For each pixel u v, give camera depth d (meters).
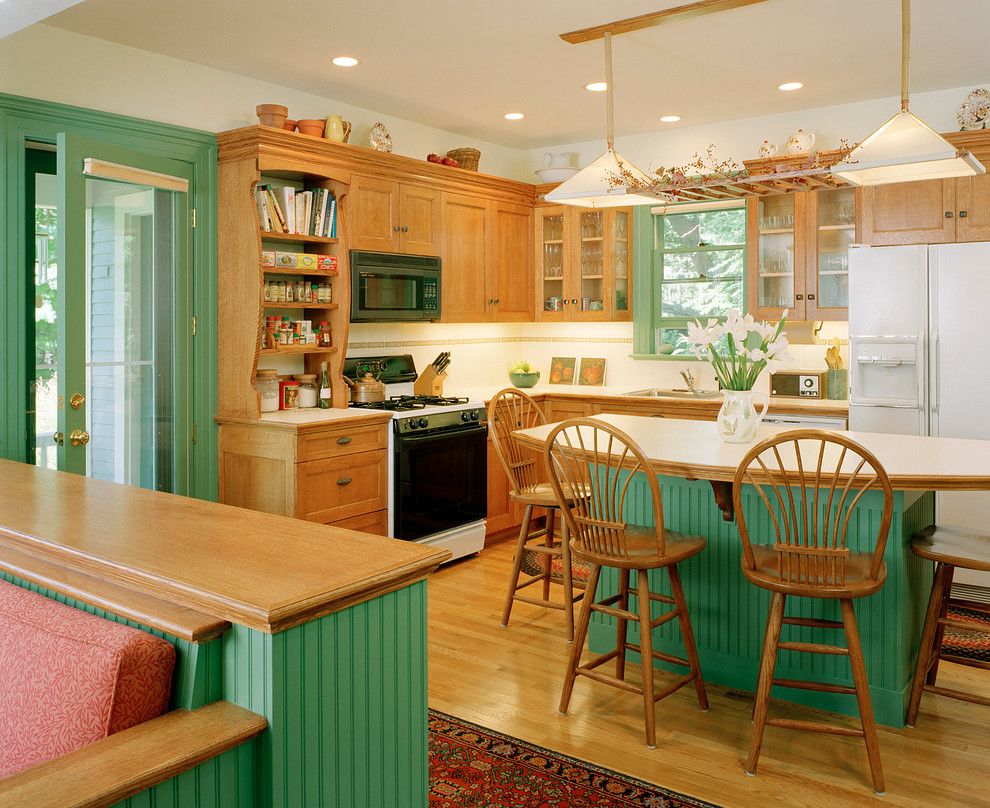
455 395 5.73
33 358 3.75
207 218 4.23
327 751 1.42
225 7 3.43
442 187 5.20
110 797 1.12
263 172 4.41
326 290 4.57
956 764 2.59
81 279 3.39
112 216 3.69
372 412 4.42
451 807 2.36
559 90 4.68
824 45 3.93
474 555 5.08
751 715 2.95
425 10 3.46
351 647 1.45
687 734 2.80
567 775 2.53
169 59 4.09
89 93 3.79
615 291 5.77
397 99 4.87
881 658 2.86
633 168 3.76
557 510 4.36
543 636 3.70
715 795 2.41
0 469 2.63
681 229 5.77
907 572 2.86
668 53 4.03
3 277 3.53
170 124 4.07
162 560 1.54
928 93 4.83
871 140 3.11
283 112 4.27
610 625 3.45
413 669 1.59
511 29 3.69
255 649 1.34
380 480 4.46
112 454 3.78
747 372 3.25
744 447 3.14
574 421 2.77
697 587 3.24
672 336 5.88
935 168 3.24
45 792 1.11
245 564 1.52
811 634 2.98
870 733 2.43
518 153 6.37
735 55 4.07
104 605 1.50
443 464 4.77
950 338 4.25
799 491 2.95
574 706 3.01
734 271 5.58
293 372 4.76
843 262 4.95
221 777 1.29
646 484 3.35
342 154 4.49
